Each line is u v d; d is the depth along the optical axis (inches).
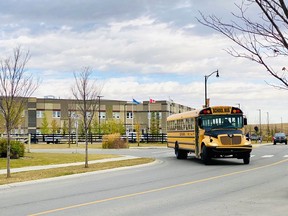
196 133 1004.6
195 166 925.2
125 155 1343.5
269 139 3235.7
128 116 3841.0
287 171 782.5
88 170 850.8
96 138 2608.3
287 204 437.1
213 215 384.8
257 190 539.8
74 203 467.8
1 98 837.2
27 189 603.2
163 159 1176.8
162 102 3727.9
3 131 1632.6
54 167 915.4
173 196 504.1
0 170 853.2
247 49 533.3
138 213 402.6
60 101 3587.6
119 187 598.5
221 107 968.9
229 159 1125.7
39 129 3508.9
